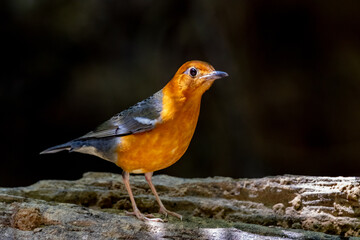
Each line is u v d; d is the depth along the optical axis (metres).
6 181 15.04
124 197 7.30
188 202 7.14
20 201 6.41
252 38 16.70
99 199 7.23
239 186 7.46
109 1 15.65
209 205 6.96
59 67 15.20
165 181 8.02
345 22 16.39
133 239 5.73
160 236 5.78
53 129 15.41
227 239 5.76
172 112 6.07
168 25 16.23
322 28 16.59
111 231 5.79
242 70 16.67
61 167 15.73
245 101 16.67
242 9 16.39
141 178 8.29
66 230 5.75
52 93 15.23
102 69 15.72
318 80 16.84
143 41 16.19
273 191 7.26
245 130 16.55
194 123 6.30
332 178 7.39
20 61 14.87
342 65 16.67
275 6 16.38
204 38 16.31
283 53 16.88
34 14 14.73
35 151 15.34
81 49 15.45
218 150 16.31
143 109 6.26
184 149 6.39
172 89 6.16
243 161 16.42
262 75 16.88
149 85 15.93
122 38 16.00
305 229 6.48
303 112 16.84
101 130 6.58
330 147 16.72
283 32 16.72
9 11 14.49
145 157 6.33
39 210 5.93
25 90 14.98
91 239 5.64
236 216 6.73
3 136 14.96
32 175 15.41
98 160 16.02
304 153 16.80
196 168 16.19
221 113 16.53
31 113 15.12
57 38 15.06
